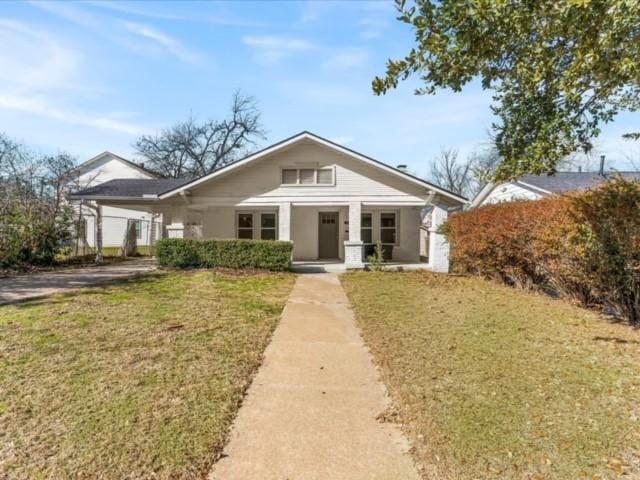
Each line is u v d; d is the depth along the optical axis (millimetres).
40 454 2564
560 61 2723
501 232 9219
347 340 5285
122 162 27828
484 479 2342
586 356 4469
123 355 4438
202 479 2377
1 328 5473
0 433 2805
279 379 3955
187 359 4363
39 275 11219
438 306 7305
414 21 2436
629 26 2049
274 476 2416
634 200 5707
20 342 4840
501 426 2930
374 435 2895
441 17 2365
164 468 2457
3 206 12094
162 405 3266
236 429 2963
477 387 3637
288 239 13734
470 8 2254
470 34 2352
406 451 2678
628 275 5883
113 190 16469
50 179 17672
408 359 4434
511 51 2596
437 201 13523
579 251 6477
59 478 2340
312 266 13875
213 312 6656
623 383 3691
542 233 7598
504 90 3496
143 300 7574
